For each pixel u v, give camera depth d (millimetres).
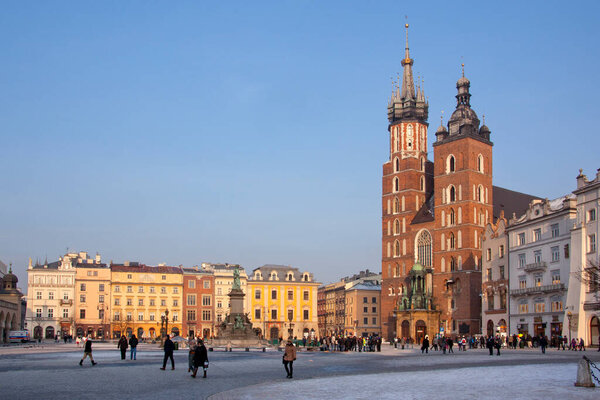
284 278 198250
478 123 161250
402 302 157125
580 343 89562
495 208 161125
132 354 64188
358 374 46219
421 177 172375
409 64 178750
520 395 31594
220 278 192250
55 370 49469
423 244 163625
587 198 97562
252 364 59125
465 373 45594
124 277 185750
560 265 105750
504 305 123500
